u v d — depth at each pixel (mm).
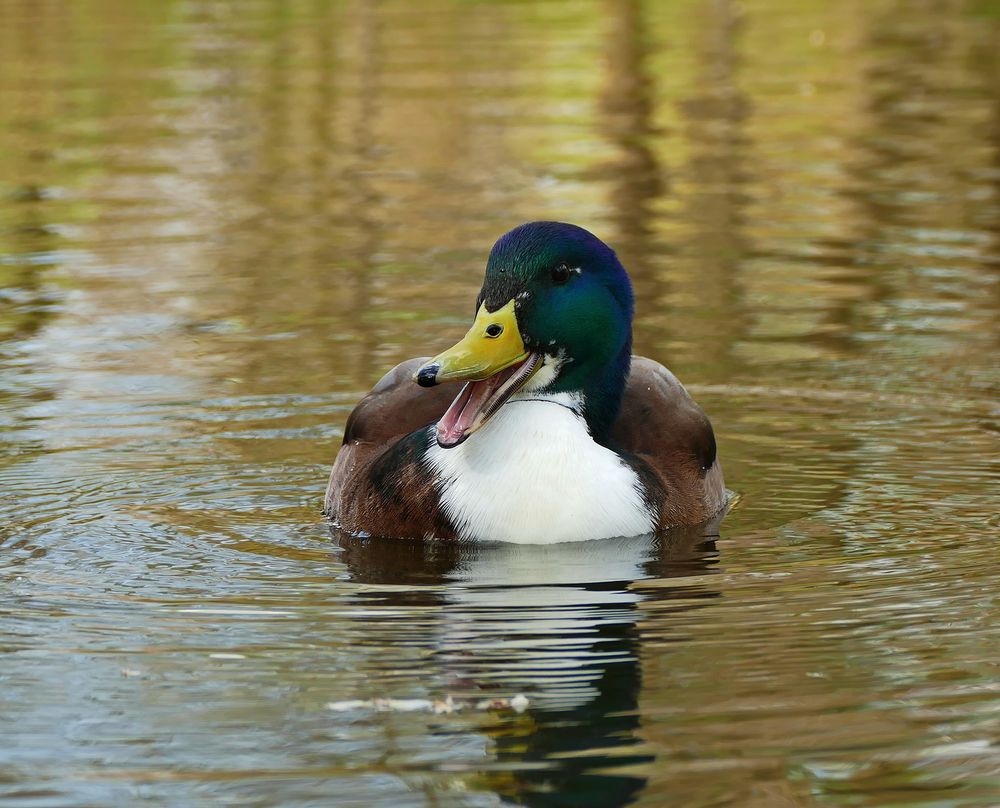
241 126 25469
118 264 18422
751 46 32156
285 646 9141
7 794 7492
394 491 11188
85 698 8461
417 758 7770
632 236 19328
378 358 15273
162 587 10164
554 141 24438
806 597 9883
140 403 14156
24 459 12781
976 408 14039
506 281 11023
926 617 9508
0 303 17000
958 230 19391
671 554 10781
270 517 11695
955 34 32969
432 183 22078
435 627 9398
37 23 34188
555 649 9047
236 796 7453
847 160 23000
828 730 8000
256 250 18953
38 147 24203
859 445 13227
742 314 16547
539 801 7379
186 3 36719
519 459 11008
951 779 7543
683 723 8102
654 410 12031
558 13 35938
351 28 34031
